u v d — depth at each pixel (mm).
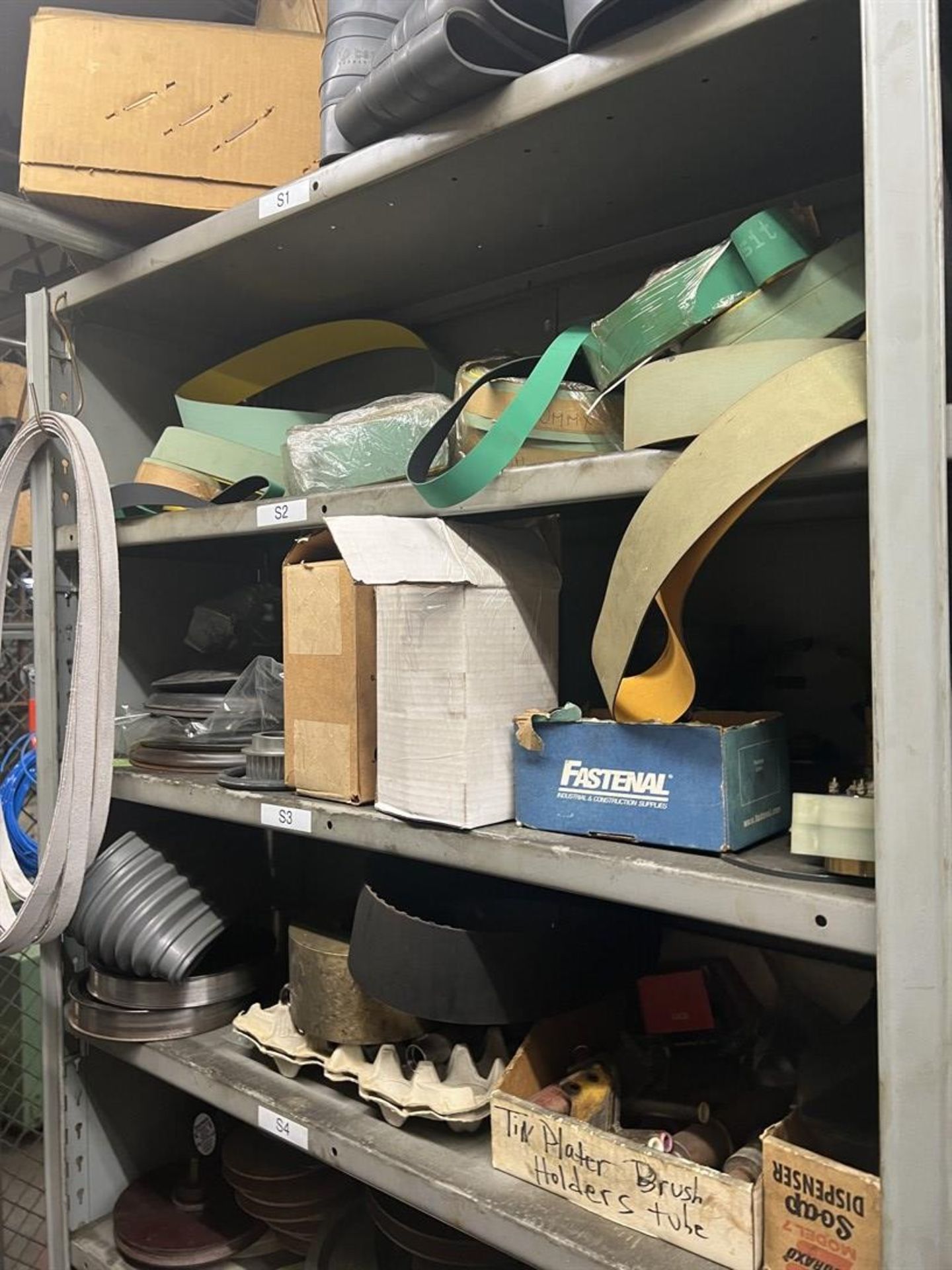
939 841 620
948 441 630
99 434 1521
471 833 911
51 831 1211
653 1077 1028
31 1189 1814
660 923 1210
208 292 1414
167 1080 1255
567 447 941
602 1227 831
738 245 803
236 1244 1355
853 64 810
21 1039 1886
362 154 1005
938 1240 624
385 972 970
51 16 1184
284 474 1338
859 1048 917
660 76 827
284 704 1188
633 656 1073
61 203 1213
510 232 1200
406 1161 960
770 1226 754
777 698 1172
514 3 868
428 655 956
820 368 693
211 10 1439
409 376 1550
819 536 1155
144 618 1604
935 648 623
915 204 630
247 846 1542
